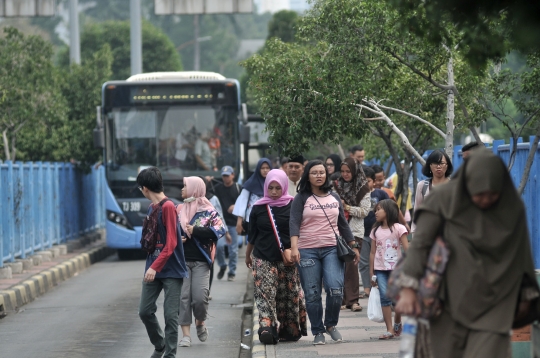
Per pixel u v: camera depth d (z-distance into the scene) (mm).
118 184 53562
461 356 12805
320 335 24297
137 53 68938
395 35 28109
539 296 12719
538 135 25219
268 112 29562
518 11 11305
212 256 26859
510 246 12461
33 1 60500
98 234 72500
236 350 26547
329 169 34062
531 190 28141
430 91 33500
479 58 14000
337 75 29531
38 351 26672
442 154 25172
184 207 26234
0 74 56594
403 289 12930
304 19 33812
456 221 12555
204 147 52969
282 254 24469
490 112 29781
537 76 26297
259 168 34219
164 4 57875
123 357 25547
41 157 64312
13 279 41281
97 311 35312
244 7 57875
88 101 65312
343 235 24703
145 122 53188
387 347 23453
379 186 36969
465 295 12469
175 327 22656
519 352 17547
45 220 54562
